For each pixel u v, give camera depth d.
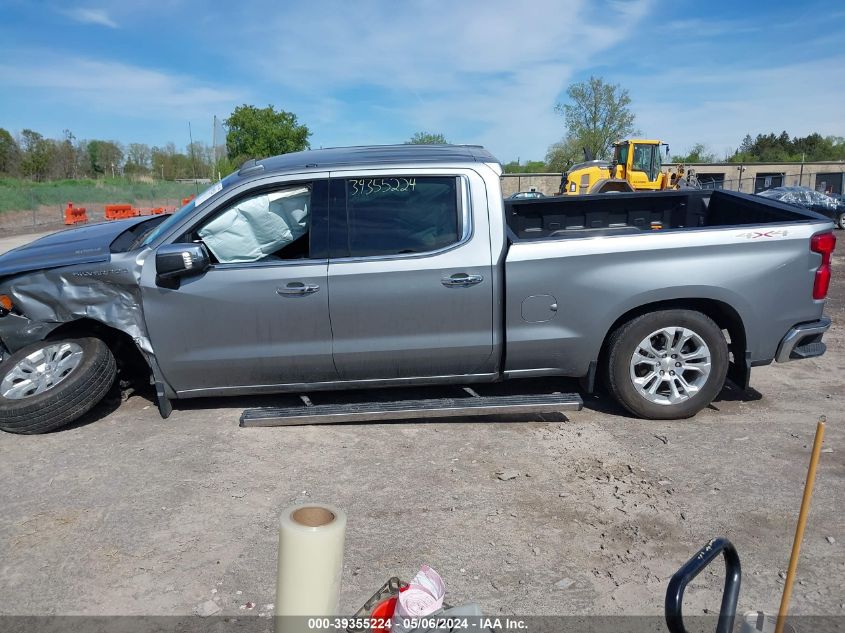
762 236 4.79
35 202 32.22
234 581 3.15
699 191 6.41
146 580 3.17
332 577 1.64
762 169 53.25
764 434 4.70
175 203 43.06
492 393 5.45
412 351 4.76
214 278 4.65
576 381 5.74
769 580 3.10
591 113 59.06
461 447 4.55
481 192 4.77
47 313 4.75
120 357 5.34
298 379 4.84
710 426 4.87
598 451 4.46
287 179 4.77
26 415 4.61
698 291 4.73
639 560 3.27
